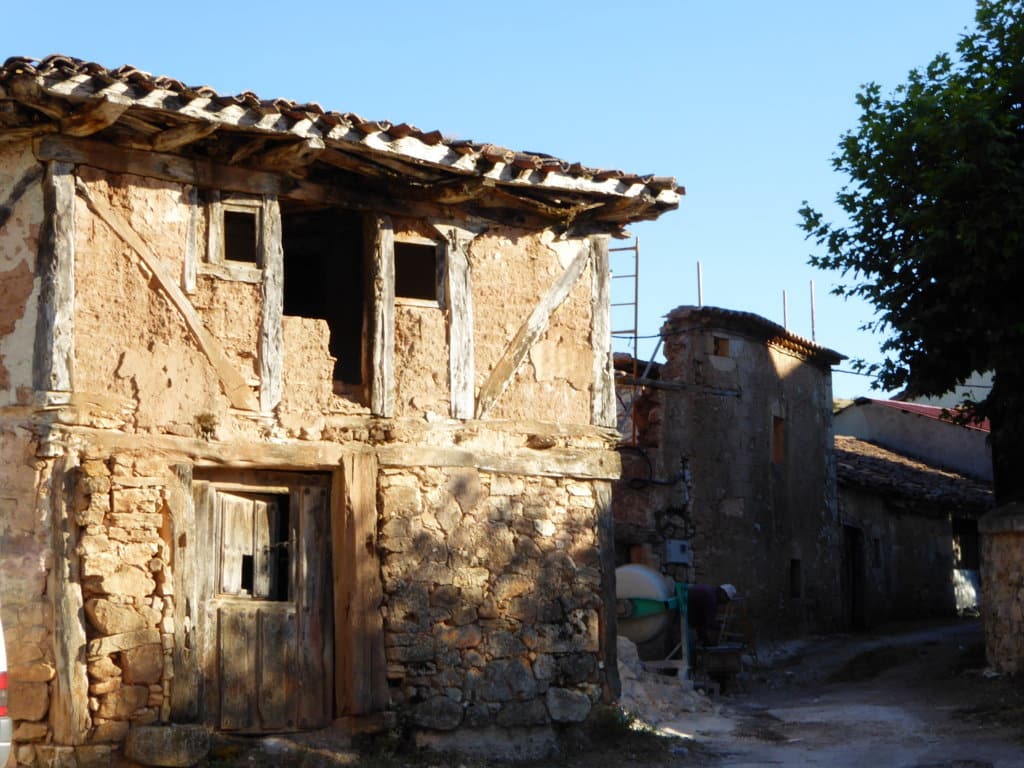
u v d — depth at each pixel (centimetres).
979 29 1673
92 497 1009
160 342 1060
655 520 2011
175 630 1034
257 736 1083
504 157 1159
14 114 989
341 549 1128
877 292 1689
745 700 1688
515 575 1200
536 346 1248
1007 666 1606
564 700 1206
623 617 1752
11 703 989
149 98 991
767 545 2214
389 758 1088
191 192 1087
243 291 1103
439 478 1173
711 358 2139
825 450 2486
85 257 1034
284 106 1054
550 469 1234
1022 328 1544
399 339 1180
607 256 1309
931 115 1590
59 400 1007
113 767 993
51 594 996
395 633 1134
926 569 2841
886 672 1834
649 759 1172
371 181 1166
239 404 1089
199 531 1074
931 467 3017
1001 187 1526
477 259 1227
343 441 1137
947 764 1117
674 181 1267
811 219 1742
